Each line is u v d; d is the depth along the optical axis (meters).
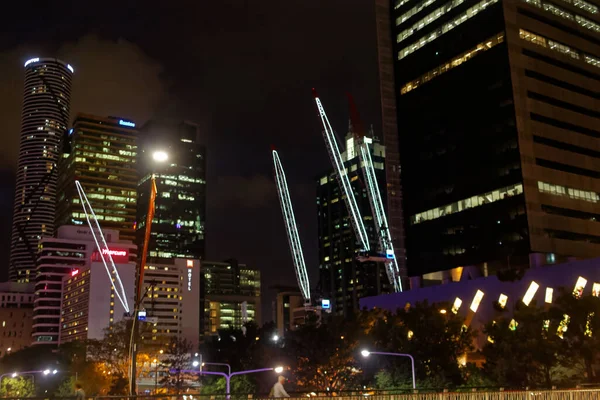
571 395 36.81
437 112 160.75
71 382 143.00
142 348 169.50
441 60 161.75
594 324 75.25
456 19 158.62
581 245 139.00
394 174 176.50
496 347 82.69
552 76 147.38
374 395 33.50
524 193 134.25
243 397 31.25
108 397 30.11
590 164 147.12
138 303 43.09
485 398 35.00
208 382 138.12
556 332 78.56
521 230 133.75
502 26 144.62
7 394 127.62
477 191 146.00
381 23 182.12
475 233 144.75
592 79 155.25
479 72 149.75
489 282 123.81
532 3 150.00
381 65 180.12
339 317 110.06
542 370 78.62
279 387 29.75
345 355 102.81
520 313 83.94
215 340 190.75
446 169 155.50
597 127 151.62
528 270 117.25
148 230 43.66
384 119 177.88
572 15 156.75
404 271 172.38
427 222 158.88
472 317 124.94
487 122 145.62
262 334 176.62
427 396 34.41
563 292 86.12
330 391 36.38
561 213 138.25
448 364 89.88
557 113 145.12
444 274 153.50
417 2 172.75
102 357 165.75
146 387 183.50
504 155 140.12
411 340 93.38
